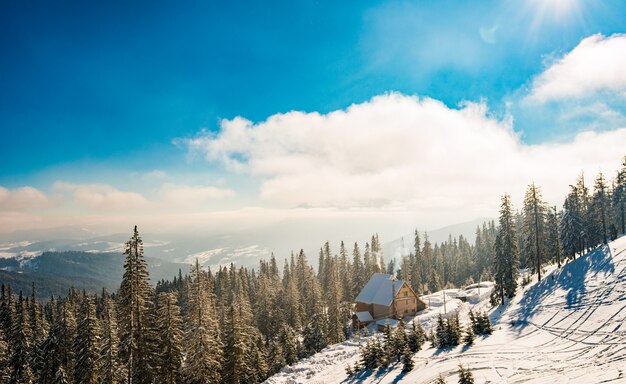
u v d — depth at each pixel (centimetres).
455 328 3759
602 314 3216
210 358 3791
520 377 2472
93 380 3831
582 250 6003
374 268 10694
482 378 2612
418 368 3291
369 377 3597
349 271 10325
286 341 5428
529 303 4522
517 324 3916
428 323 6081
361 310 7750
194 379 3706
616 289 3534
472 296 7912
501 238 5666
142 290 3394
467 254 12688
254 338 5753
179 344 3794
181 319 3831
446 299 8406
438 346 3819
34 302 6550
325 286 10188
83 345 3909
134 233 3372
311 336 5997
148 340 3534
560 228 6119
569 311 3609
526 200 5972
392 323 6694
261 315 7812
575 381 2148
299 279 10350
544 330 3447
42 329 6366
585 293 3819
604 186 6588
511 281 5409
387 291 7425
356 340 5747
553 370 2453
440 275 12012
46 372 4741
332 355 5009
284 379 4319
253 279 11419
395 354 3931
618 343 2600
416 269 10688
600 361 2392
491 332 3866
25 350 4894
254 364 4684
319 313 6356
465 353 3338
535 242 6081
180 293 11156
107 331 3488
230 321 4409
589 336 2930
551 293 4384
